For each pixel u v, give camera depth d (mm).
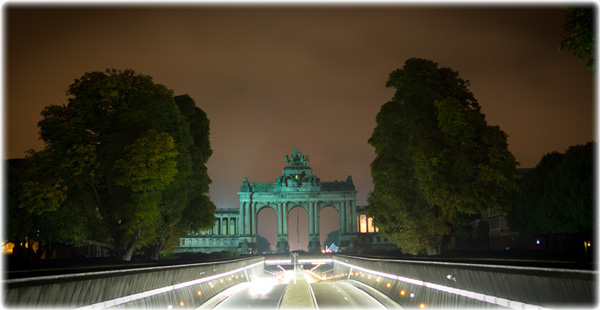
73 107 54500
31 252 72250
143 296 31328
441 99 64562
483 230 138375
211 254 112500
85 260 56469
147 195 54125
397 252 106375
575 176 81438
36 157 53281
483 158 60531
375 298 50406
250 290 58531
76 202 54875
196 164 73500
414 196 66438
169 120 59438
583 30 24750
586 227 83625
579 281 19109
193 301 41656
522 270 23297
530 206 95750
